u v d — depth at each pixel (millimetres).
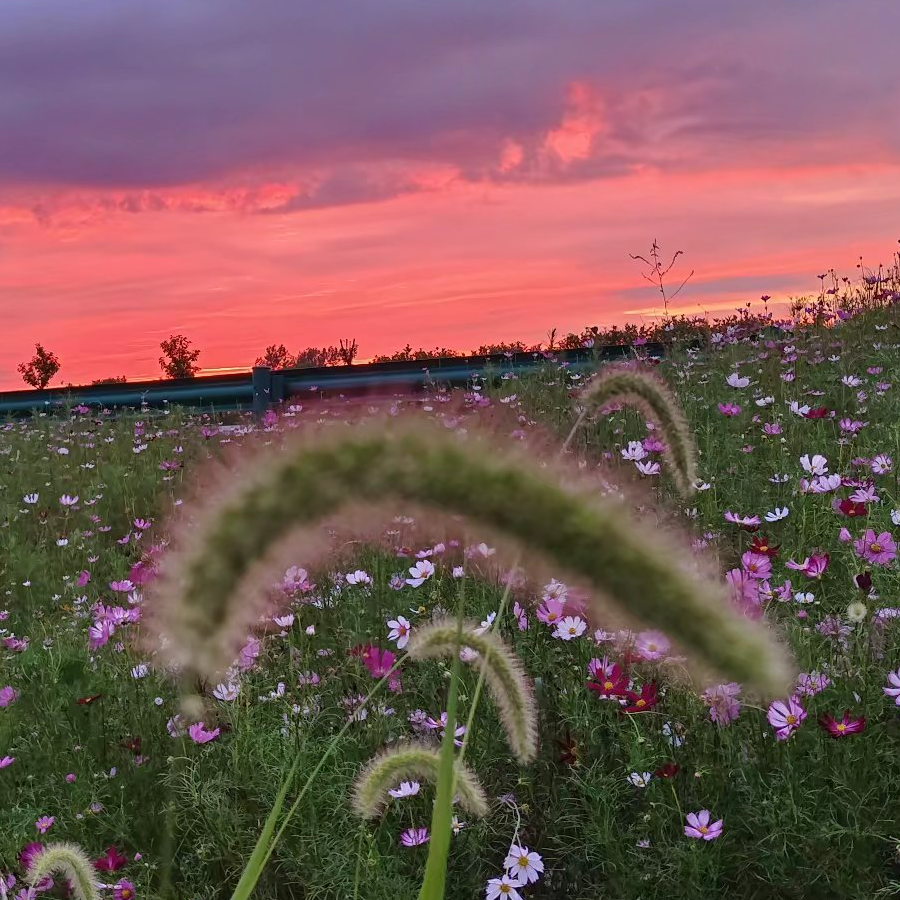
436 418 884
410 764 1644
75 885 1818
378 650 3352
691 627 806
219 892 2773
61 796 3205
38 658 4121
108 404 11852
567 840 2732
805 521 4262
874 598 3207
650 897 2475
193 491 870
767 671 803
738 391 7180
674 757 2734
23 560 6262
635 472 4723
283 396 10727
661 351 9828
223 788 2957
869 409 6363
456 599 3877
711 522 4398
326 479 811
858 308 9812
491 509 808
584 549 806
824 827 2395
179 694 3096
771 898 2447
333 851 2695
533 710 1528
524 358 10055
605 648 3158
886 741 2691
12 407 12289
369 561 4062
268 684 3504
